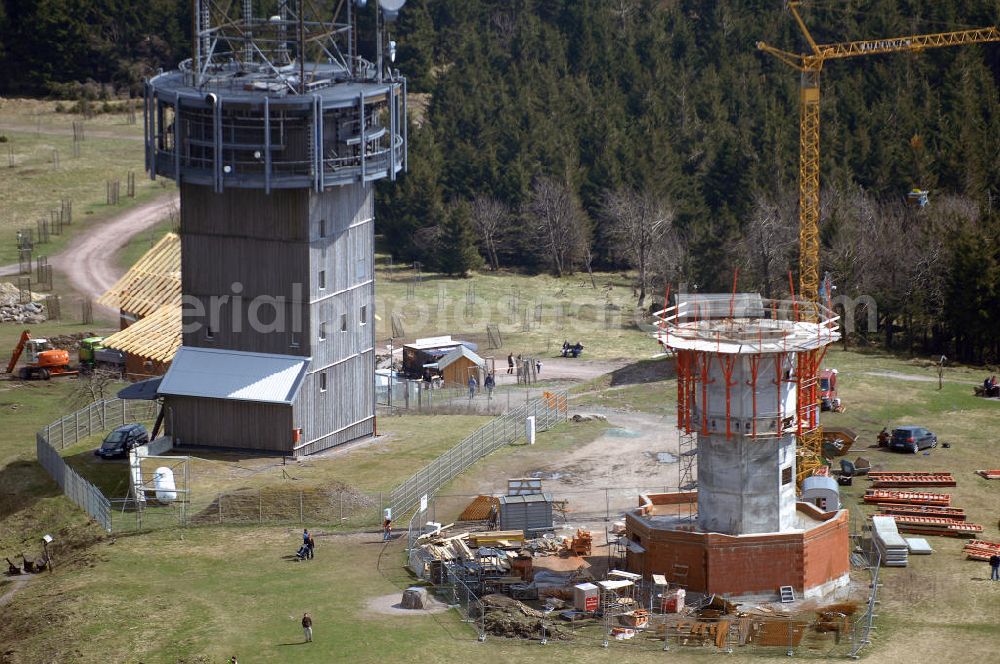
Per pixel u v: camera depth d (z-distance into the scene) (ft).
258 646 467.11
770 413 504.02
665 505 556.10
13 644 492.54
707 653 463.42
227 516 588.91
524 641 471.62
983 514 604.90
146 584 524.52
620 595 503.61
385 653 459.32
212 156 648.79
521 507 564.30
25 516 613.11
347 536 574.97
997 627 485.15
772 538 504.43
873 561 548.72
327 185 644.27
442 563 520.01
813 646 469.98
